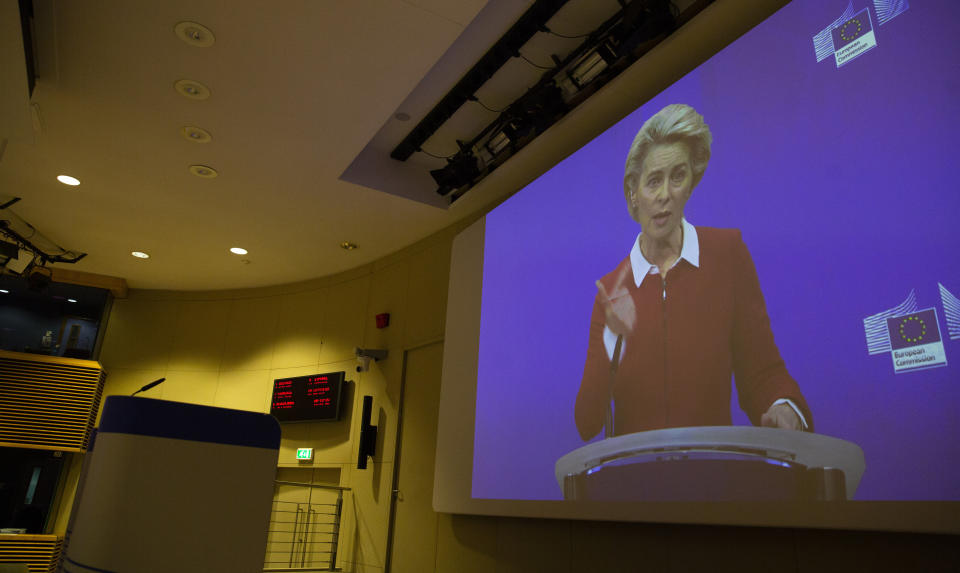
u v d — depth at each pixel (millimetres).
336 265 7328
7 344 7699
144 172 5398
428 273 6234
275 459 2191
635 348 3535
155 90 4273
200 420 2049
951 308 2215
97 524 1863
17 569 3434
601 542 3691
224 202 5910
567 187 4371
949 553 2229
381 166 5641
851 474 2387
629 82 4004
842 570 2529
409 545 5426
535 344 4324
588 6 3928
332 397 6719
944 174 2332
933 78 2438
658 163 3656
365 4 3490
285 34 3732
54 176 5504
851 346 2498
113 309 8336
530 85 4676
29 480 7227
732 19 3447
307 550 6523
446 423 5047
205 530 1980
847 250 2594
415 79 4098
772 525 2611
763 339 2846
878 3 2691
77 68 4055
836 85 2793
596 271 3975
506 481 4250
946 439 2145
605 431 3594
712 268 3180
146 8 3547
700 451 3004
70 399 7285
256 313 8078
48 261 7180
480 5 3479
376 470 6043
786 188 2902
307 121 4578
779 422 2691
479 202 5652
